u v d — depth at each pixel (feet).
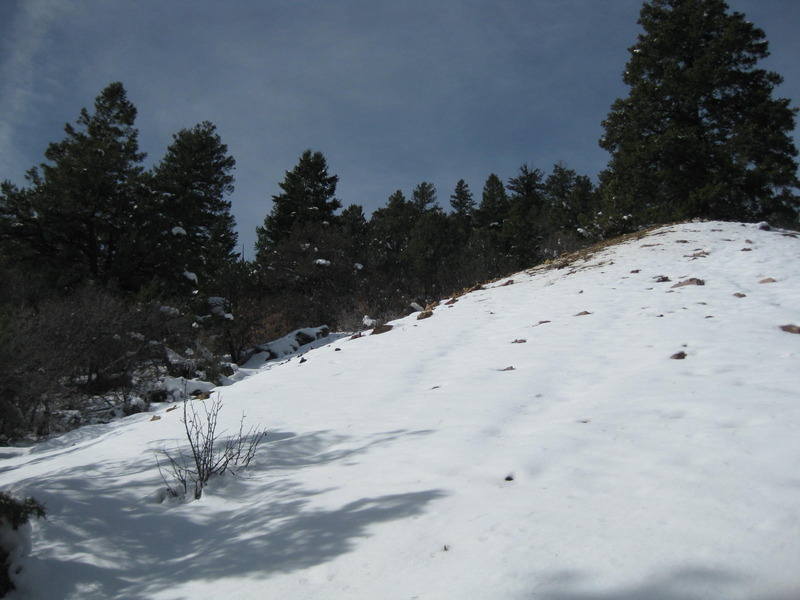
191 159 137.69
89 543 12.25
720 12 78.64
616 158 83.92
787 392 14.89
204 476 15.12
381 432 17.19
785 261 37.42
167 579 10.66
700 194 69.72
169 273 89.76
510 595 7.83
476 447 14.25
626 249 52.21
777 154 72.38
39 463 23.24
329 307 105.60
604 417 14.97
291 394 24.56
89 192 85.10
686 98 75.56
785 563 7.67
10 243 84.23
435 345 30.01
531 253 131.23
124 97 106.73
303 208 148.46
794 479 10.04
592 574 8.00
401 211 187.52
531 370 21.62
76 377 57.00
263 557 10.52
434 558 9.27
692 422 13.64
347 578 9.21
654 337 23.49
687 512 9.36
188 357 66.54
